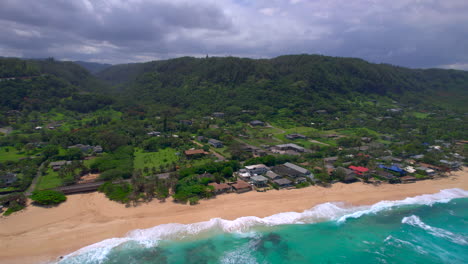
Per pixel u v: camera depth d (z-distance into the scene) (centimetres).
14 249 5744
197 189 8162
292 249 6262
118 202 7712
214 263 5725
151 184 8175
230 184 9038
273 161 11100
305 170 10062
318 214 7638
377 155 12519
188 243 6281
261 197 8350
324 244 6475
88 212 7194
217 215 7325
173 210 7444
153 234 6488
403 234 6938
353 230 7031
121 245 6091
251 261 5828
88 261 5584
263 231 6838
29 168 9725
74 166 9581
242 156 11969
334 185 9438
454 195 9100
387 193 9038
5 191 8044
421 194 9100
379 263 5909
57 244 5975
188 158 11900
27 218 6775
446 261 6000
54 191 7775
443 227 7275
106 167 9938
